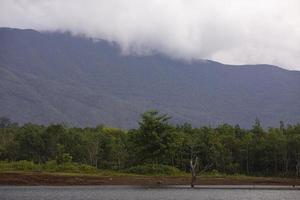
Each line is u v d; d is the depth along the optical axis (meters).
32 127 144.50
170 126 103.12
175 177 87.56
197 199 55.41
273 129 135.62
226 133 131.38
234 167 115.19
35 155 123.12
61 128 131.25
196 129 137.50
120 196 56.91
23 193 59.28
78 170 89.06
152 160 101.44
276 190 73.50
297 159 112.50
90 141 123.94
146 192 63.56
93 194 59.12
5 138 143.12
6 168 87.25
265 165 119.31
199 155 113.06
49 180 74.00
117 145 124.75
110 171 94.44
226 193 65.06
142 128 101.69
